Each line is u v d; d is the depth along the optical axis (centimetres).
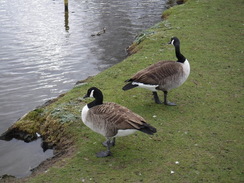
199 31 1766
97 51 1834
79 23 2303
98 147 852
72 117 995
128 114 758
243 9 2188
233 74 1260
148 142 859
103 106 782
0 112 1250
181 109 1029
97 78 1281
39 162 908
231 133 889
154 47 1574
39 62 1702
